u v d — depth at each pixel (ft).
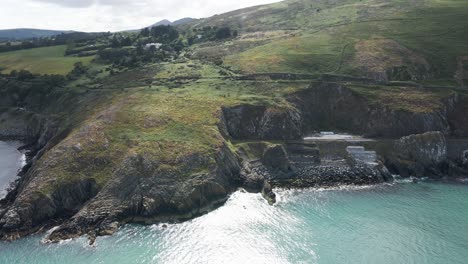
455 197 325.01
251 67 513.45
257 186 334.03
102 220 278.05
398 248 250.98
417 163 374.63
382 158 380.17
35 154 435.12
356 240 260.62
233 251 249.55
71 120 428.15
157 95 438.81
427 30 589.73
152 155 322.34
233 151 363.76
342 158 379.55
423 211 299.99
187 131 359.66
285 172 361.71
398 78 476.54
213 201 309.83
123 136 348.18
